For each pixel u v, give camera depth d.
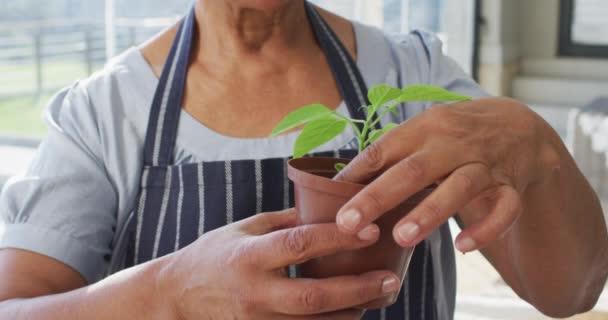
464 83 1.12
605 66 7.05
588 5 7.13
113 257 1.04
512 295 2.78
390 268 0.64
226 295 0.64
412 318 1.00
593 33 7.17
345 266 0.63
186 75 1.04
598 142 4.66
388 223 0.62
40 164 1.01
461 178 0.59
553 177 0.75
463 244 0.60
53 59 10.33
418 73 1.11
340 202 0.61
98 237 1.00
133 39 8.00
